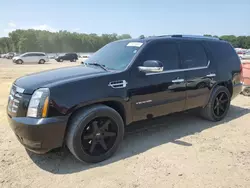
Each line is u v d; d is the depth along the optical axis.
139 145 4.05
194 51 4.77
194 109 4.98
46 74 3.74
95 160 3.44
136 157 3.62
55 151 3.80
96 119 3.42
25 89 3.22
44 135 3.03
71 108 3.15
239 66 5.73
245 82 8.12
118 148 3.87
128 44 4.33
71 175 3.14
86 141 3.39
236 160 3.49
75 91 3.21
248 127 4.91
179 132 4.63
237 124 5.10
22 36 113.62
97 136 3.44
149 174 3.15
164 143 4.12
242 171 3.20
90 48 124.25
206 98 4.98
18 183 2.96
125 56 4.02
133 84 3.74
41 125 2.99
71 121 3.25
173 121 5.27
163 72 4.14
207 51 5.00
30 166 3.37
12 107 3.35
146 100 3.93
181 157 3.60
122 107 3.69
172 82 4.24
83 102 3.24
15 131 3.23
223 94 5.30
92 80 3.37
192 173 3.16
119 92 3.58
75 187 2.88
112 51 4.43
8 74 16.64
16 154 3.72
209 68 4.93
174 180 3.01
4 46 117.56
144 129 4.79
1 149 3.90
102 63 4.20
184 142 4.15
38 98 3.07
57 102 3.07
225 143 4.09
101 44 125.62
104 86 3.44
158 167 3.31
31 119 3.05
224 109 5.41
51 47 118.50
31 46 113.19
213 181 2.97
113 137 3.62
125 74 3.68
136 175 3.13
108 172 3.21
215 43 5.30
